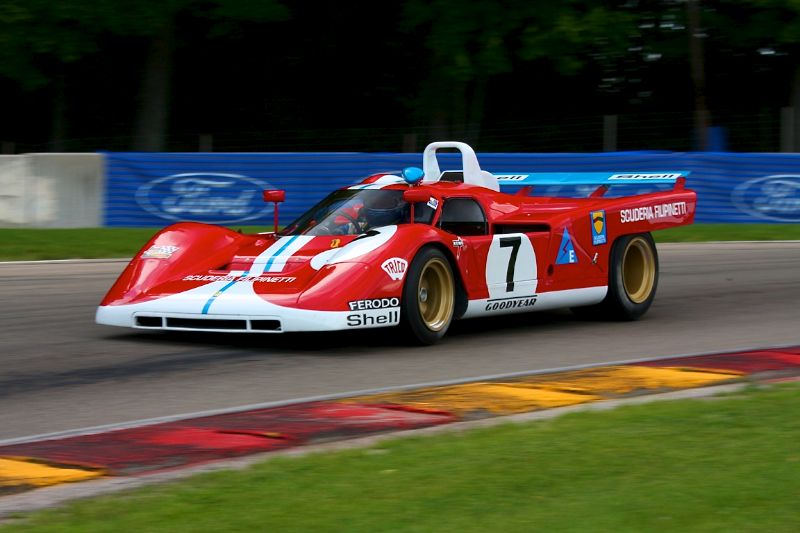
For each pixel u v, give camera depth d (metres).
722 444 11.44
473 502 9.48
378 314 17.88
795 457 10.86
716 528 8.73
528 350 18.80
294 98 72.31
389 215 19.83
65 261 31.59
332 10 67.25
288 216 37.81
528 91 72.12
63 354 17.91
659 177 24.59
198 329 17.91
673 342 19.80
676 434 11.88
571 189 38.69
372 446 11.58
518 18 51.34
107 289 26.03
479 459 10.87
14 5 47.50
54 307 23.23
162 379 15.95
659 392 15.02
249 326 17.53
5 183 36.47
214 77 71.75
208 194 37.47
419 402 14.16
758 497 9.52
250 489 9.93
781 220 40.91
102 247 33.56
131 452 11.71
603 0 53.28
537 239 20.78
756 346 19.31
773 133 52.94
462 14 51.31
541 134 55.47
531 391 14.91
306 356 17.86
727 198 40.34
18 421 13.48
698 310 23.92
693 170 39.91
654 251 23.23
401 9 64.38
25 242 33.81
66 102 69.88
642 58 61.88
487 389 15.02
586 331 21.11
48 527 8.98
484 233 20.67
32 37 48.53
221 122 72.50
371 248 18.17
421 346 18.98
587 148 54.81
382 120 72.19
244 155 37.50
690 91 70.00
